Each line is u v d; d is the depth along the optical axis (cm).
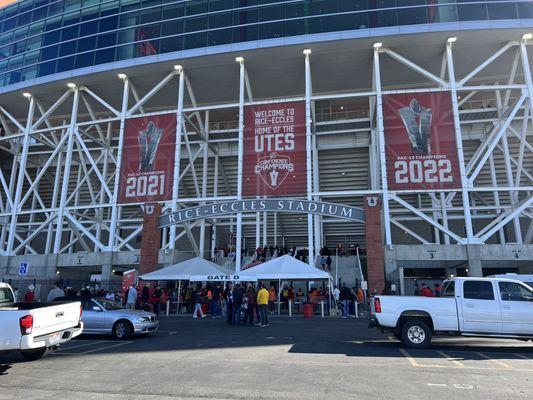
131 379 786
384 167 2948
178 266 2373
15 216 3625
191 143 3856
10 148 4488
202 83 3712
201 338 1407
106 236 4547
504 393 677
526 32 3056
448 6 3106
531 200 2838
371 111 3462
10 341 865
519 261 2919
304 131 3103
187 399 642
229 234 4431
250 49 3231
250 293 1925
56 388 718
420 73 3416
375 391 689
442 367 896
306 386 724
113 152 4194
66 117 4462
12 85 3891
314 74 3588
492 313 1145
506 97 3466
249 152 3134
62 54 3756
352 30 3145
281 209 2739
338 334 1515
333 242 4441
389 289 2398
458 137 2939
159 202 3203
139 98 3956
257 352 1109
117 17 3659
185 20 3478
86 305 1455
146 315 1472
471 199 3944
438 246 2747
